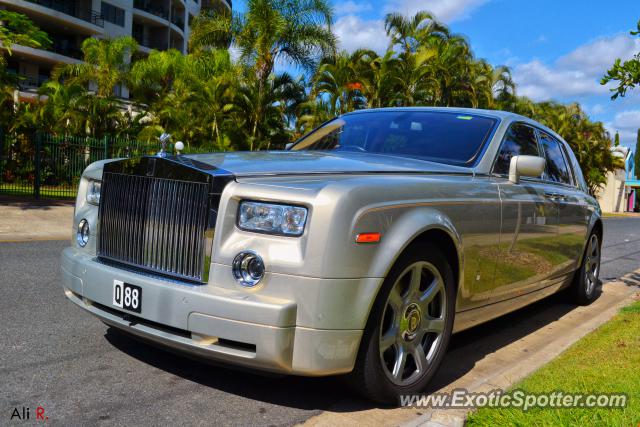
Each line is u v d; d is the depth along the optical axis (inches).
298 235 106.1
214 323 106.3
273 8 808.3
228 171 113.7
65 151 739.4
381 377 117.0
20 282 225.3
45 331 163.2
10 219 458.9
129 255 126.5
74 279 132.8
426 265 125.3
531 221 167.6
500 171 162.1
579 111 1921.8
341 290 105.7
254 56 824.9
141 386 126.7
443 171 143.6
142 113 1123.9
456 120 174.4
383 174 128.9
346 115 197.3
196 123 967.6
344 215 106.4
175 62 1310.3
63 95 1015.6
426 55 951.6
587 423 106.3
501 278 154.4
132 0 2022.6
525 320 212.5
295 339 105.0
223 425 110.6
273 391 127.5
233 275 108.9
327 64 900.0
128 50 1343.5
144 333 116.6
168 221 118.3
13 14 546.9
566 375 135.5
